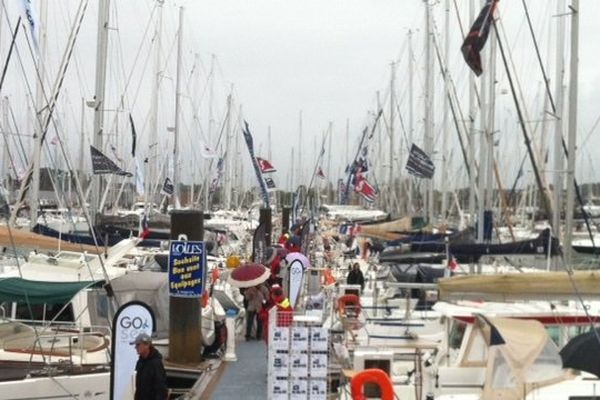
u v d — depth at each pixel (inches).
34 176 799.7
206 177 1930.4
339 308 616.7
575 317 535.5
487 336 438.9
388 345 497.0
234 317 650.8
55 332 539.2
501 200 1144.8
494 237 972.6
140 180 1375.5
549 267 644.1
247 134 1760.6
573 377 438.0
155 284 620.1
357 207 2508.6
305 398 384.8
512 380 396.5
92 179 909.2
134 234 1024.9
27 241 616.7
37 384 452.1
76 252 676.1
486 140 898.7
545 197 711.7
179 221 597.3
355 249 1357.0
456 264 781.3
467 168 1119.6
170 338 599.8
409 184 1612.9
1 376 455.2
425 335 589.0
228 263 905.5
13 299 491.2
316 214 2394.2
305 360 386.6
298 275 784.3
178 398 517.0
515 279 482.3
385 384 358.9
